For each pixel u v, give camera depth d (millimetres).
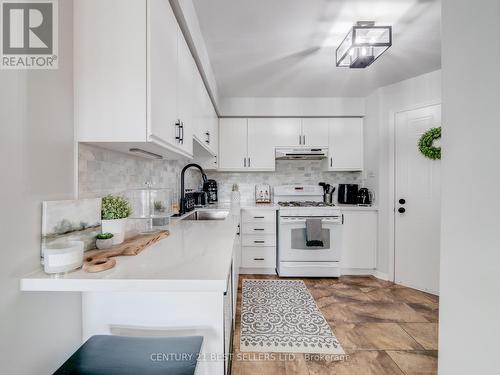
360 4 1543
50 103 865
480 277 945
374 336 1832
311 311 2176
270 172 3574
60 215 889
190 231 1495
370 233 3033
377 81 2738
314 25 1755
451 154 1077
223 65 2344
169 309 1028
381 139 2922
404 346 1726
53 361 888
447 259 1107
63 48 916
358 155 3299
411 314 2145
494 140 887
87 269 810
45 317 854
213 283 752
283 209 2996
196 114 1809
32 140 799
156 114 1023
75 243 872
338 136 3299
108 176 1243
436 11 1602
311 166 3559
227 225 1711
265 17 1666
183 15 1311
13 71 744
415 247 2662
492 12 892
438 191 2506
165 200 1665
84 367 783
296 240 2982
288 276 3006
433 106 2523
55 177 894
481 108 936
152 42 980
